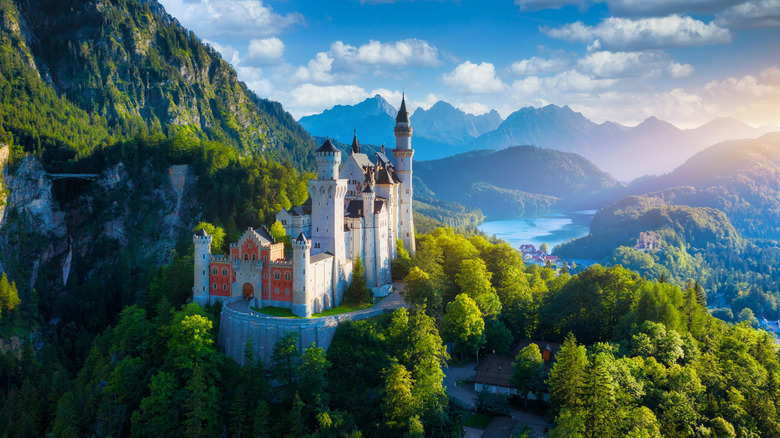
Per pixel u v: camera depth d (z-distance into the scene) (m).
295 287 140.25
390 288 176.50
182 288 167.62
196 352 129.38
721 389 119.94
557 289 179.88
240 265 149.12
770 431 111.25
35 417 145.00
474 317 142.88
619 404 106.50
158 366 138.38
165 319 146.75
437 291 153.25
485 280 168.00
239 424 117.88
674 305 151.62
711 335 147.88
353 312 146.88
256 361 134.75
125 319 150.75
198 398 116.25
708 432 106.12
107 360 147.38
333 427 114.75
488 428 113.50
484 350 149.38
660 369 119.31
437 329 147.38
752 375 123.62
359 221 169.25
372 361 133.88
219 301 151.50
